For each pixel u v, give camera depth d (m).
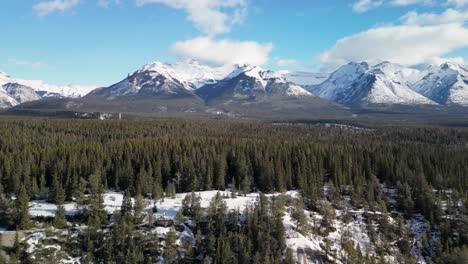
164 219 117.94
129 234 107.62
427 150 194.75
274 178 156.25
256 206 120.38
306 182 146.75
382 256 115.88
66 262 100.06
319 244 117.31
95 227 108.75
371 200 142.88
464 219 130.25
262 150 181.12
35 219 114.62
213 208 117.50
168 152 169.88
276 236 111.25
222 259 101.69
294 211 125.62
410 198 144.25
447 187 163.25
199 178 155.38
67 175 140.12
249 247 104.00
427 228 134.62
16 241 98.94
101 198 119.12
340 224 130.25
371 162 179.25
